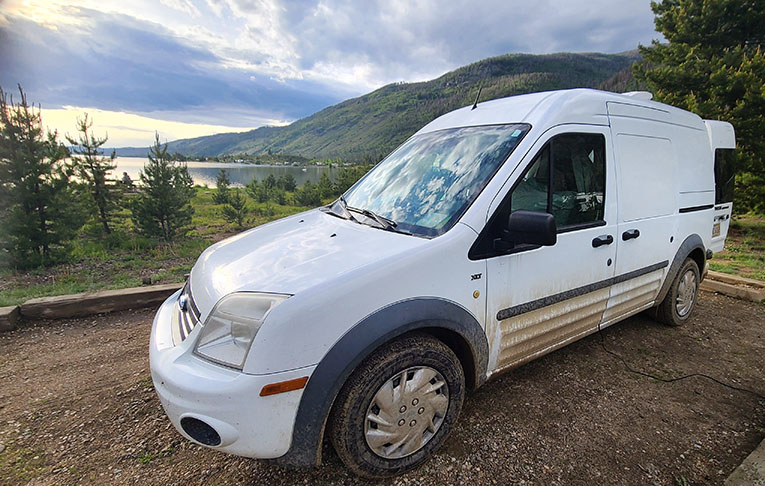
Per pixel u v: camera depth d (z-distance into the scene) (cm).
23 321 429
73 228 831
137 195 1142
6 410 278
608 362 338
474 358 230
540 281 254
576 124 273
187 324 212
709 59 1103
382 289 194
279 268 207
